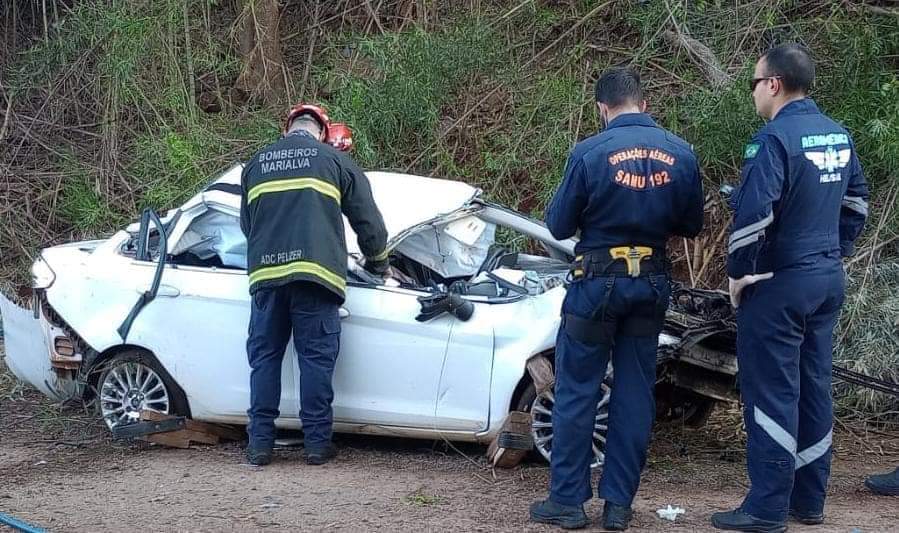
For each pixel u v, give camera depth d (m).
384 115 8.71
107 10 10.05
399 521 4.35
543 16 9.77
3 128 10.73
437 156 8.82
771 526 4.07
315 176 5.00
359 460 5.33
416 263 5.79
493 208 5.91
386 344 5.17
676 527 4.24
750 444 4.10
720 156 7.71
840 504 4.62
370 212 5.06
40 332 5.75
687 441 5.74
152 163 9.57
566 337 4.16
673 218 4.06
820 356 4.17
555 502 4.26
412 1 10.16
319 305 5.04
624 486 4.19
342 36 10.41
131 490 4.83
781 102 4.04
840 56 7.86
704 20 8.87
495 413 5.06
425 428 5.18
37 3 11.98
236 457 5.41
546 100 8.82
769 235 3.96
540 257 6.32
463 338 5.07
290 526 4.30
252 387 5.19
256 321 5.14
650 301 4.05
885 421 6.09
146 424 5.38
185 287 5.42
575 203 4.06
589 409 4.19
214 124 9.83
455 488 4.84
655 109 8.59
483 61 9.13
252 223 5.07
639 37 9.50
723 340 5.09
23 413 6.36
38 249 9.65
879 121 6.85
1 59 11.75
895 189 7.23
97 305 5.57
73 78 10.80
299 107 5.39
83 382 5.69
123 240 5.88
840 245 4.30
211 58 10.20
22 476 5.11
